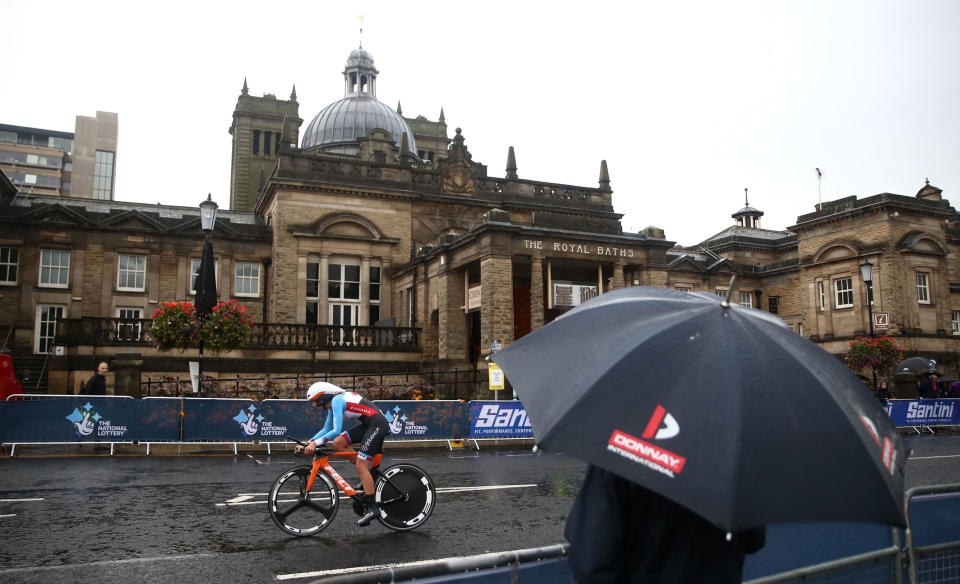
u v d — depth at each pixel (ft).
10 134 434.30
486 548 26.45
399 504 28.84
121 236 112.98
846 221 119.85
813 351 10.81
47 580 21.98
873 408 10.48
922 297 115.44
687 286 142.61
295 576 22.62
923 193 127.24
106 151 445.78
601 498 9.66
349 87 183.32
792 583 14.47
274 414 57.72
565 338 11.26
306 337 98.48
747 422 8.83
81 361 87.61
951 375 113.29
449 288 97.76
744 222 179.93
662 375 9.59
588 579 9.40
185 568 23.48
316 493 29.35
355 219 116.16
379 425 28.76
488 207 125.39
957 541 17.33
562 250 92.32
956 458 55.47
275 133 236.63
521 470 47.93
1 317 106.42
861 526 15.78
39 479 41.34
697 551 9.50
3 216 107.04
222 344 67.97
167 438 55.21
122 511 32.37
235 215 128.57
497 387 72.95
